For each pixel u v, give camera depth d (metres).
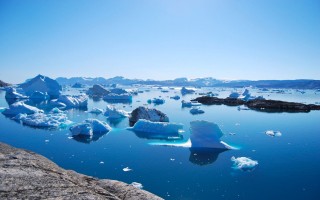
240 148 16.30
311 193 9.92
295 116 30.55
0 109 32.47
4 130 20.97
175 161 13.66
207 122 17.45
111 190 4.16
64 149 15.80
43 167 4.25
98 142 17.61
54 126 22.59
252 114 32.06
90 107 39.25
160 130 20.70
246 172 12.05
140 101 50.81
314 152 15.40
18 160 4.34
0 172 3.66
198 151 15.53
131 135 19.83
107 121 26.27
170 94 78.75
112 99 53.69
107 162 13.42
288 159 14.09
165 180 11.05
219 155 14.78
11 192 3.10
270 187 10.40
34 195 3.07
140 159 13.93
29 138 18.44
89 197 3.21
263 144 17.31
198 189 10.17
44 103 43.53
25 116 25.84
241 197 9.55
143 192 4.12
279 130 22.14
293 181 11.03
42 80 57.88
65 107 38.62
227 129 22.45
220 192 9.92
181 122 26.17
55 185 3.45
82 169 12.38
